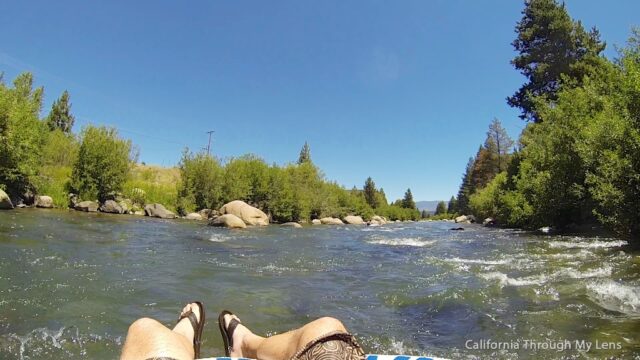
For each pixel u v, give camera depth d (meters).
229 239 12.79
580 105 15.86
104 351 3.35
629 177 10.30
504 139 59.34
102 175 21.16
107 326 3.89
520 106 35.53
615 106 11.95
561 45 33.53
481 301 5.13
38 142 19.52
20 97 18.66
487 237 15.77
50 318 4.03
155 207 21.59
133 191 23.42
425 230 23.50
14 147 17.25
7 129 17.12
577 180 15.42
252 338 2.70
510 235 16.45
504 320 4.36
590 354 3.38
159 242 10.53
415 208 106.50
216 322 4.16
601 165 11.83
